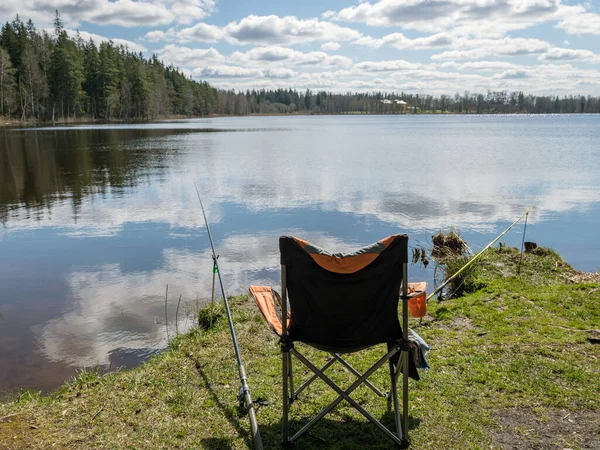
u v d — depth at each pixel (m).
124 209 15.21
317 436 3.60
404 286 3.31
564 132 68.00
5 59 82.31
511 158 31.19
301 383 4.41
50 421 3.76
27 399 4.45
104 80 99.56
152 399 4.15
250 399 3.80
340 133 65.62
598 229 12.95
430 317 6.14
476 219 14.05
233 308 6.64
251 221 13.61
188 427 3.72
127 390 4.30
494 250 9.45
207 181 21.22
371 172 24.42
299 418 3.85
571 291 6.67
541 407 3.86
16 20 101.50
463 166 26.92
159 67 140.75
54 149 35.66
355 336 3.42
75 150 35.06
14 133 55.31
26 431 3.59
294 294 3.38
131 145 40.22
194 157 31.67
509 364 4.54
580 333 5.20
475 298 6.76
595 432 3.52
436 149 38.75
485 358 4.71
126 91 107.25
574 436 3.49
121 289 8.23
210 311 6.51
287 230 12.57
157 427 3.71
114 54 111.94
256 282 8.63
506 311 6.09
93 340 6.32
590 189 19.08
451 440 3.50
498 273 8.15
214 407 4.02
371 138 53.91
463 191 18.66
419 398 4.05
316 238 11.86
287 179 21.95
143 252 10.53
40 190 18.62
